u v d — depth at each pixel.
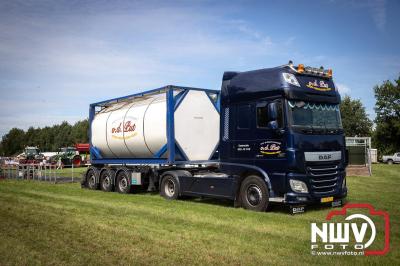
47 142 106.94
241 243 7.32
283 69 10.48
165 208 11.47
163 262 6.20
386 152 63.16
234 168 11.38
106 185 17.16
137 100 16.55
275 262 6.18
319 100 10.88
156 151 14.72
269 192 10.48
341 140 11.18
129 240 7.55
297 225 8.92
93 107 19.16
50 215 10.31
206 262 6.19
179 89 14.20
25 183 20.98
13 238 7.80
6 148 117.56
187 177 13.07
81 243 7.38
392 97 62.16
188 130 14.20
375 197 13.74
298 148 10.06
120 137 16.30
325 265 6.05
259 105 10.78
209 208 11.39
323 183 10.63
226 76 11.85
